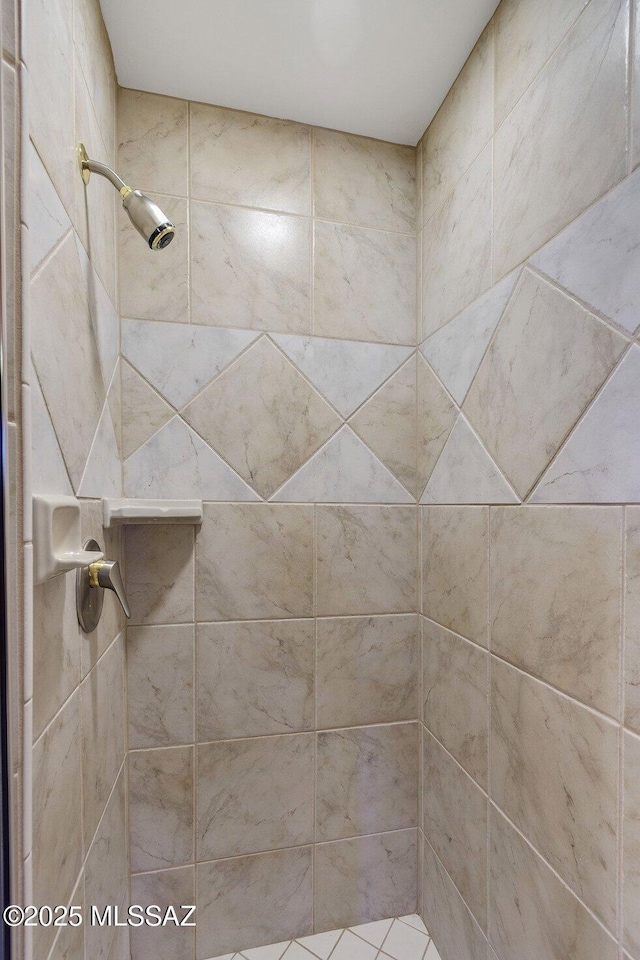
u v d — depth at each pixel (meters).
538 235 0.72
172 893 1.00
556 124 0.68
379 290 1.14
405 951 1.03
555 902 0.67
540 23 0.72
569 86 0.66
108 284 0.88
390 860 1.12
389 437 1.14
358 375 1.12
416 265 1.16
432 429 1.08
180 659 1.01
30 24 0.50
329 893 1.09
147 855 0.99
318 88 1.00
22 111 0.45
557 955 0.67
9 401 0.43
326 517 1.09
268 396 1.06
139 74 0.97
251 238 1.06
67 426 0.63
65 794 0.60
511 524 0.79
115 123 0.97
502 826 0.80
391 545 1.13
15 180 0.45
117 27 0.86
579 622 0.64
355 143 1.13
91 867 0.71
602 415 0.60
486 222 0.87
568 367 0.66
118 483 0.95
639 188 0.54
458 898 0.94
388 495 1.13
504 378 0.81
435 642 1.05
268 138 1.07
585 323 0.63
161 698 1.00
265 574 1.06
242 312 1.05
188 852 1.01
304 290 1.09
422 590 1.12
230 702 1.04
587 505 0.62
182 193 1.02
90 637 0.71
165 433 1.01
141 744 0.99
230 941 1.03
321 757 1.08
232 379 1.04
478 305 0.89
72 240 0.66
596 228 0.61
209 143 1.04
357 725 1.11
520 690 0.76
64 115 0.62
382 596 1.13
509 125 0.80
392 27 0.87
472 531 0.91
